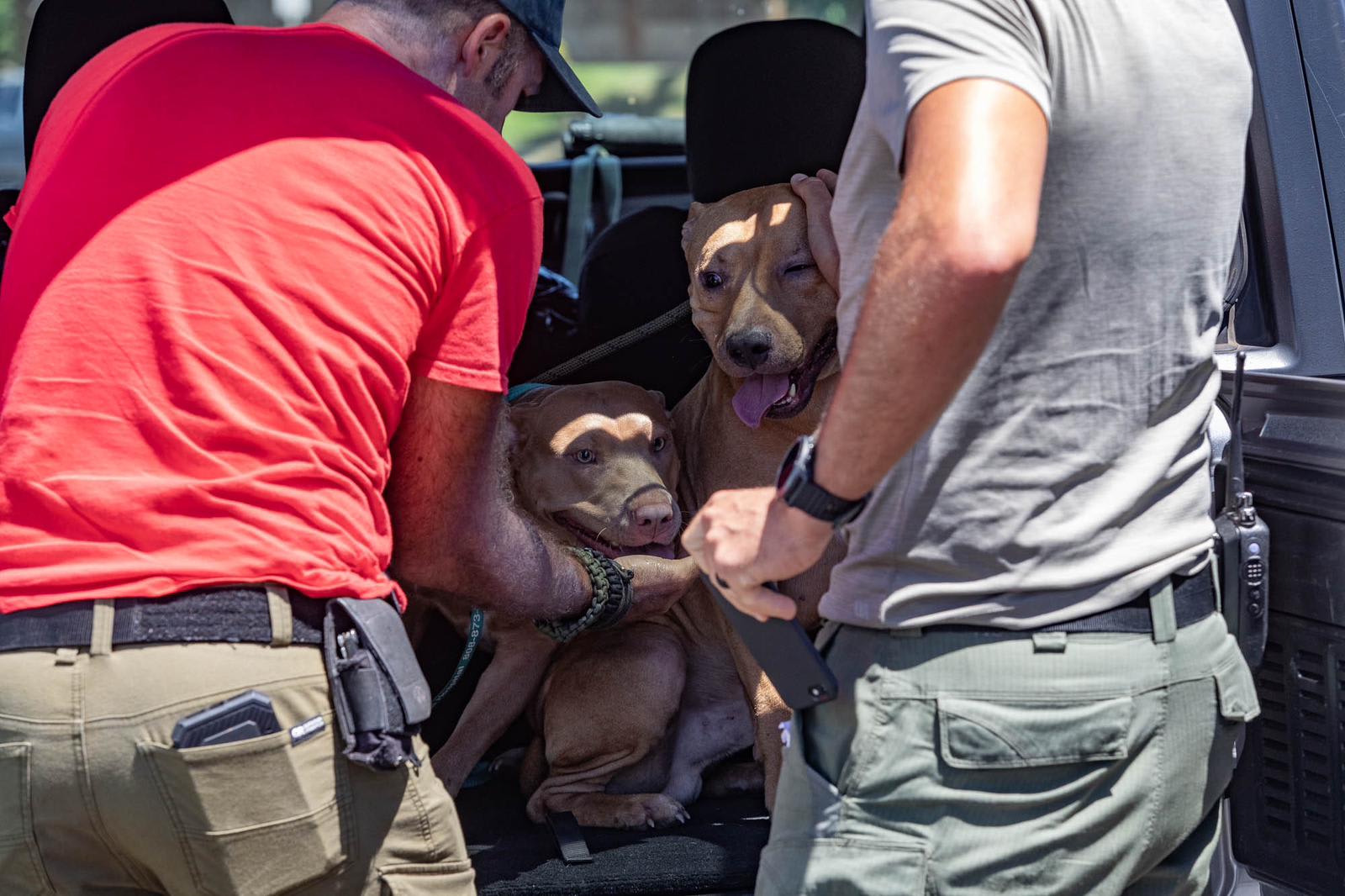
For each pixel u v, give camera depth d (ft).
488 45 8.92
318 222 7.57
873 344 5.79
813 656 6.86
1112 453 6.72
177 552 7.20
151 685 7.04
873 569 6.91
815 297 11.82
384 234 7.68
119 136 7.85
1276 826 9.51
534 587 9.35
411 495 8.57
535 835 12.04
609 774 12.41
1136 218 6.52
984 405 6.61
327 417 7.57
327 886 7.59
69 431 7.32
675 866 11.10
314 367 7.48
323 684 7.45
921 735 6.75
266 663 7.24
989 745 6.63
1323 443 9.13
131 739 7.02
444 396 8.21
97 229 7.67
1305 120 10.02
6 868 7.34
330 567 7.50
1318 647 9.17
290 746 7.23
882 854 6.79
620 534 11.98
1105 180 6.44
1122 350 6.64
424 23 8.73
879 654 6.86
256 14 36.09
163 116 7.84
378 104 7.88
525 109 9.84
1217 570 8.12
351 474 7.70
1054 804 6.79
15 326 7.81
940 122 5.87
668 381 15.20
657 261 15.01
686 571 11.12
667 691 12.26
